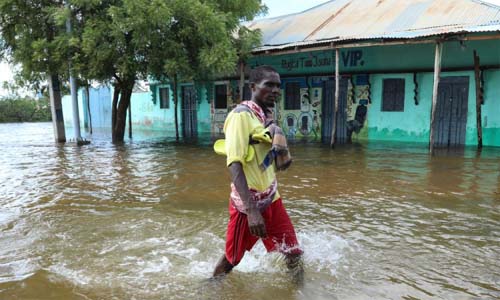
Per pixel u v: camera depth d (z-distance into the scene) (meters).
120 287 3.17
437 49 9.95
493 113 12.01
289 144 13.34
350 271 3.40
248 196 2.79
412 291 3.04
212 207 5.55
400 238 4.19
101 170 8.75
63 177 7.98
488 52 11.64
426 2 13.88
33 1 13.25
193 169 8.68
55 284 3.25
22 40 13.38
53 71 13.73
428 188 6.50
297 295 2.99
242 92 14.44
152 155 11.17
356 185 6.80
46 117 36.78
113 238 4.32
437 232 4.37
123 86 14.70
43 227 4.74
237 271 3.39
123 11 12.05
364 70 14.22
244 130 2.82
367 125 14.46
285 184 6.94
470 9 12.24
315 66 15.16
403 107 13.66
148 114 22.12
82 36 12.04
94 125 24.98
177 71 12.88
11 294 3.09
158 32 12.57
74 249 4.01
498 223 4.66
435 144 12.75
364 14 14.68
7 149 13.14
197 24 12.47
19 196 6.39
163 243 4.15
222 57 12.41
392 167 8.52
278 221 3.11
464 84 12.38
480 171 7.93
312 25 15.30
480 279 3.24
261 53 13.34
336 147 12.36
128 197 6.21
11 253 3.93
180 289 3.12
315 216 5.03
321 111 15.44
